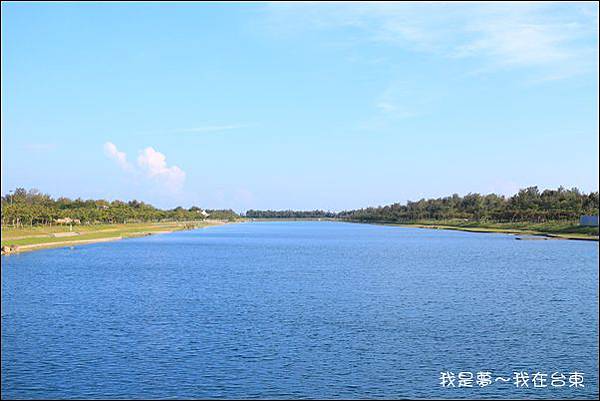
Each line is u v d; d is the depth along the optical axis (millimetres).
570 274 66875
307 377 25891
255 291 52219
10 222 143500
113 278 62281
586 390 24594
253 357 28875
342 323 37219
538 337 33375
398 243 135500
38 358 28516
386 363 28062
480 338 33094
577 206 186875
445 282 59562
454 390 24438
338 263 83125
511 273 68125
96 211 193625
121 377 25641
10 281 59156
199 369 26922
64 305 44094
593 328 35844
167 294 50281
